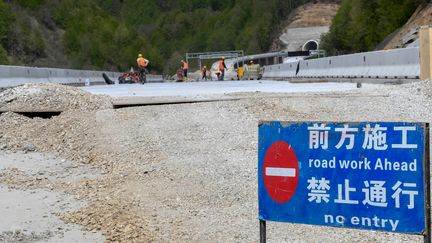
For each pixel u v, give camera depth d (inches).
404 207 176.7
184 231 266.5
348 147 184.2
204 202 308.7
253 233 264.2
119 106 544.1
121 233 263.1
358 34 2426.2
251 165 367.9
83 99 565.6
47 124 495.5
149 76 2647.6
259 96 592.1
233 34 5595.5
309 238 258.8
